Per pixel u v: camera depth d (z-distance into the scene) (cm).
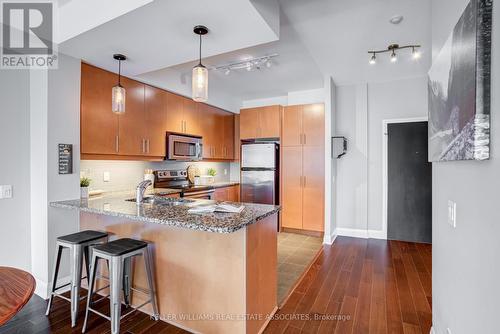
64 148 263
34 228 265
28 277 139
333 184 447
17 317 222
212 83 454
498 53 87
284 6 229
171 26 199
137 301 236
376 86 449
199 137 452
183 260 210
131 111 335
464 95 106
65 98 264
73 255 216
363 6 230
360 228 459
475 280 106
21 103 261
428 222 423
